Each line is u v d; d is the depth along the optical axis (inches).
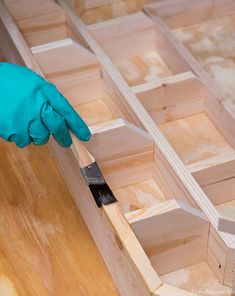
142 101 51.4
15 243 45.8
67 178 48.6
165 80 51.0
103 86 54.7
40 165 51.6
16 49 52.9
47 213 47.8
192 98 53.0
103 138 44.8
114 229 37.4
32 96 40.1
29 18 58.5
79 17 60.1
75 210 48.1
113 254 40.4
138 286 36.7
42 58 51.4
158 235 40.4
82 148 41.3
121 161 47.4
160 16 60.2
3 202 48.6
